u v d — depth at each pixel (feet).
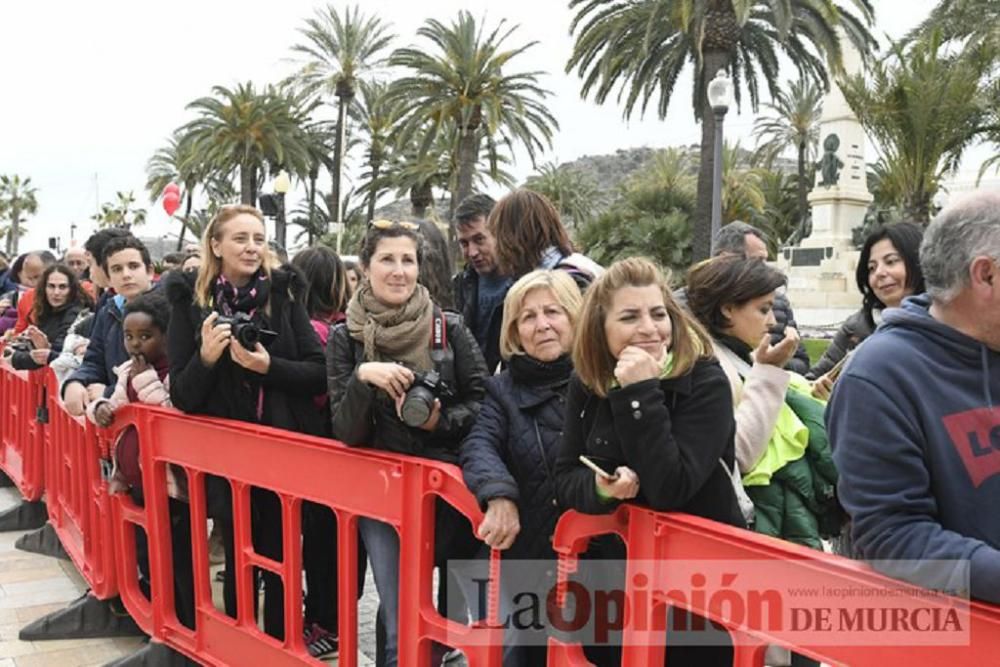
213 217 10.06
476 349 8.66
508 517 6.77
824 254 87.56
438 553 8.39
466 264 12.23
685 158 129.29
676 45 65.26
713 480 6.11
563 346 7.45
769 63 68.49
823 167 89.86
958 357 5.05
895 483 4.87
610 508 6.07
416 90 79.46
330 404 9.36
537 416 7.47
